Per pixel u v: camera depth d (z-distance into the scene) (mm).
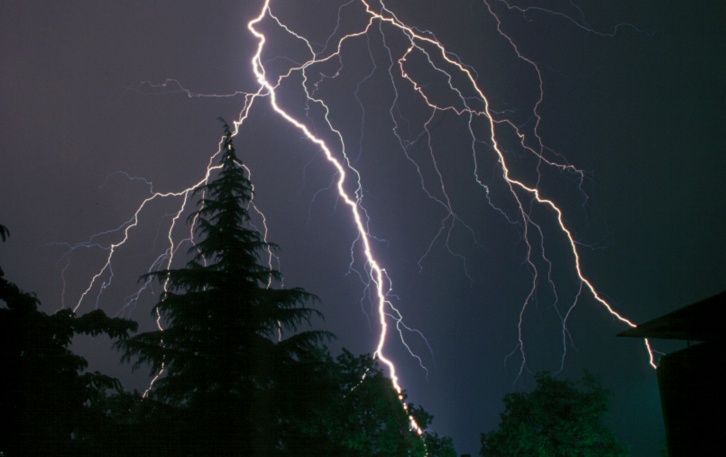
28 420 8039
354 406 15039
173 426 9258
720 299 6266
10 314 8117
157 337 10023
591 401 17672
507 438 17812
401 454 14867
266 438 9812
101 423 8883
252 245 10906
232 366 9984
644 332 7160
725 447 5793
